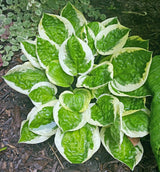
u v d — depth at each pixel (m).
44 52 1.28
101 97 1.25
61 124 1.19
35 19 1.59
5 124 1.40
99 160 1.34
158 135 1.16
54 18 1.29
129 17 1.72
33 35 1.56
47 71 1.25
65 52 1.23
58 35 1.32
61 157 1.34
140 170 1.32
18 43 1.55
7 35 1.56
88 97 1.25
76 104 1.22
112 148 1.23
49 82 1.32
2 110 1.43
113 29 1.29
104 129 1.28
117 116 1.15
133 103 1.26
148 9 1.76
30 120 1.22
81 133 1.24
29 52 1.30
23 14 1.66
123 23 1.70
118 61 1.25
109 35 1.29
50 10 1.64
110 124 1.23
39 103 1.26
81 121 1.21
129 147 1.25
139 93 1.25
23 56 1.50
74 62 1.26
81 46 1.21
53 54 1.29
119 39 1.29
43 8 1.63
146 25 1.70
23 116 1.42
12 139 1.37
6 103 1.45
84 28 1.29
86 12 1.66
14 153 1.34
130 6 1.76
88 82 1.24
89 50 1.22
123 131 1.22
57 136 1.23
